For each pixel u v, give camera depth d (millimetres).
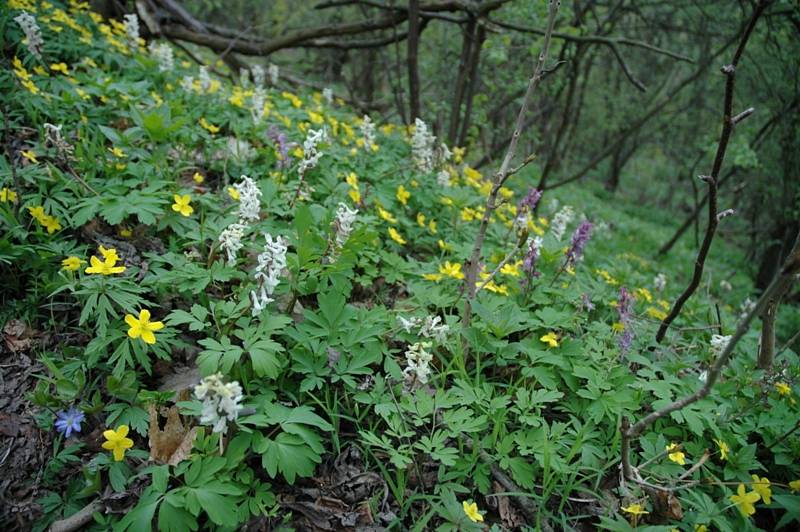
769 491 2525
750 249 13680
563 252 4008
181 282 2988
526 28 7766
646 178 27375
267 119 5527
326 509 2469
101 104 5066
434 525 2510
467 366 3283
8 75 4434
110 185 3629
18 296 3127
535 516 2596
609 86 18156
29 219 3379
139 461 2451
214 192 4277
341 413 2842
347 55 12742
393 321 3221
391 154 5805
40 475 2432
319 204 4020
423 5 7793
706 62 11281
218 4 13148
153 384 2805
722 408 3031
